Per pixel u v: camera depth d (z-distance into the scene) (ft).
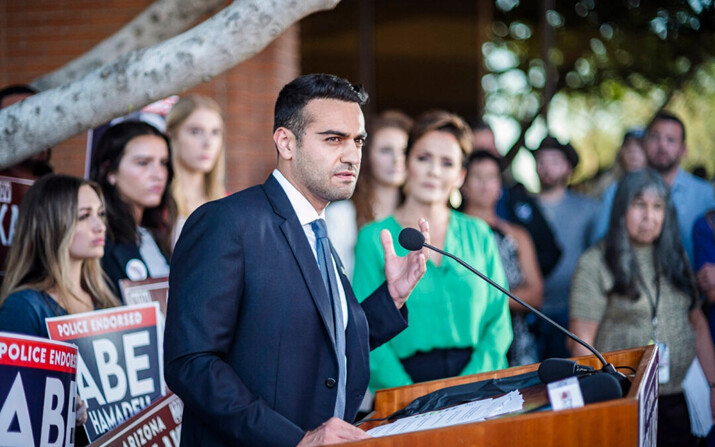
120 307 10.05
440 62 21.02
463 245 12.67
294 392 7.15
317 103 7.40
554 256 16.75
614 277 14.37
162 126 13.26
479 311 12.45
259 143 20.16
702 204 16.21
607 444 5.60
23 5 20.33
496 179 15.79
